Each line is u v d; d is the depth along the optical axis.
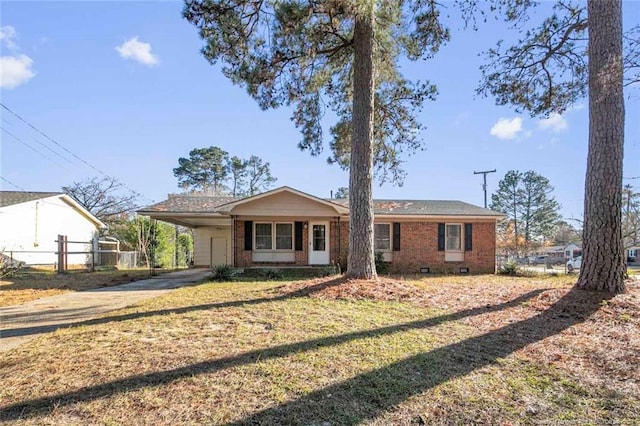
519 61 9.73
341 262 16.41
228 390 3.24
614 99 6.66
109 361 3.95
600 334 4.86
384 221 17.02
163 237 23.33
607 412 2.90
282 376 3.54
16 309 7.30
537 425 2.73
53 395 3.15
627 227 18.66
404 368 3.74
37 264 20.19
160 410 2.90
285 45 9.22
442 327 5.29
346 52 10.48
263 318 5.89
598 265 6.61
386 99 11.97
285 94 10.51
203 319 5.87
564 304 6.16
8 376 3.59
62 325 5.80
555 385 3.38
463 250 17.25
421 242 17.09
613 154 6.61
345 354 4.15
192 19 8.41
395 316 5.98
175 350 4.30
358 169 9.06
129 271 17.61
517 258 28.95
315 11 8.49
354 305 6.83
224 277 12.75
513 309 6.29
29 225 19.91
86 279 13.34
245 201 15.46
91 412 2.86
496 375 3.58
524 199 49.78
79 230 24.33
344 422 2.73
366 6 7.68
